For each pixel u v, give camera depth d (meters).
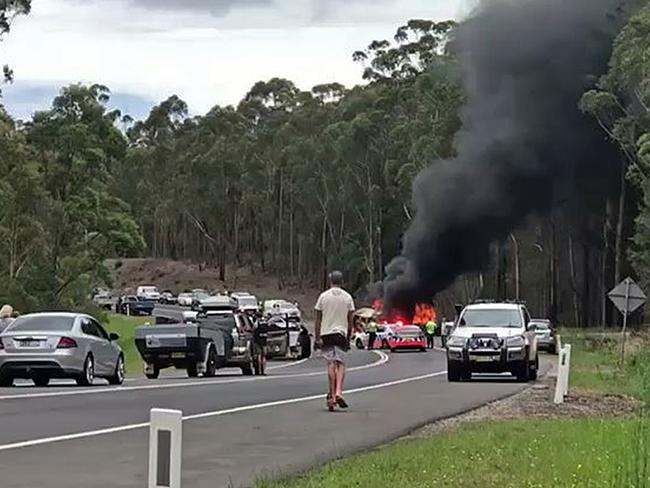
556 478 10.62
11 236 61.88
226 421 16.88
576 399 22.52
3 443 13.60
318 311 18.75
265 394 22.12
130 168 113.19
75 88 64.12
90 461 12.19
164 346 30.23
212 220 113.44
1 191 59.66
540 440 13.95
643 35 57.22
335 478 10.79
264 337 35.50
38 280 62.53
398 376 31.56
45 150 63.72
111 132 65.25
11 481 10.77
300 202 98.81
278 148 102.25
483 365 28.12
